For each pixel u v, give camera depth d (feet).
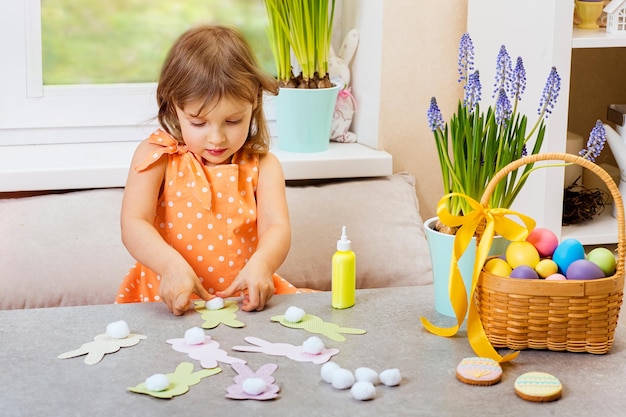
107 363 3.66
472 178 4.34
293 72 7.09
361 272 6.06
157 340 3.91
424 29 6.63
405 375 3.57
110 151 6.69
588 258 3.93
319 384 3.48
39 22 6.74
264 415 3.22
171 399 3.34
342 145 7.01
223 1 7.09
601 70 6.66
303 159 6.43
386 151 6.81
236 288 4.49
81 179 6.14
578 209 5.75
